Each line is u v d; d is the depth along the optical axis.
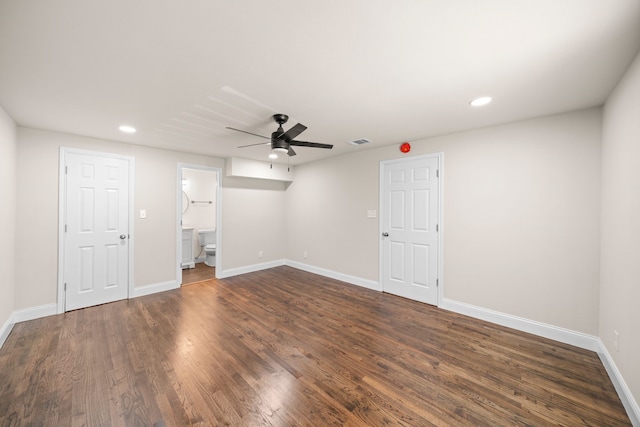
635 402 1.65
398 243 3.94
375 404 1.78
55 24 1.35
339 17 1.32
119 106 2.44
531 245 2.79
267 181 5.57
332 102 2.37
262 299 3.79
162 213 4.14
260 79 1.96
